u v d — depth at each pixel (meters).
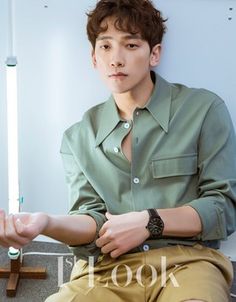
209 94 1.19
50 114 1.55
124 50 1.09
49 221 0.98
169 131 1.15
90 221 1.08
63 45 1.48
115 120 1.18
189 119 1.15
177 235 1.07
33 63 1.50
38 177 1.62
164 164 1.14
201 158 1.15
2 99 1.56
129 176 1.16
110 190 1.18
